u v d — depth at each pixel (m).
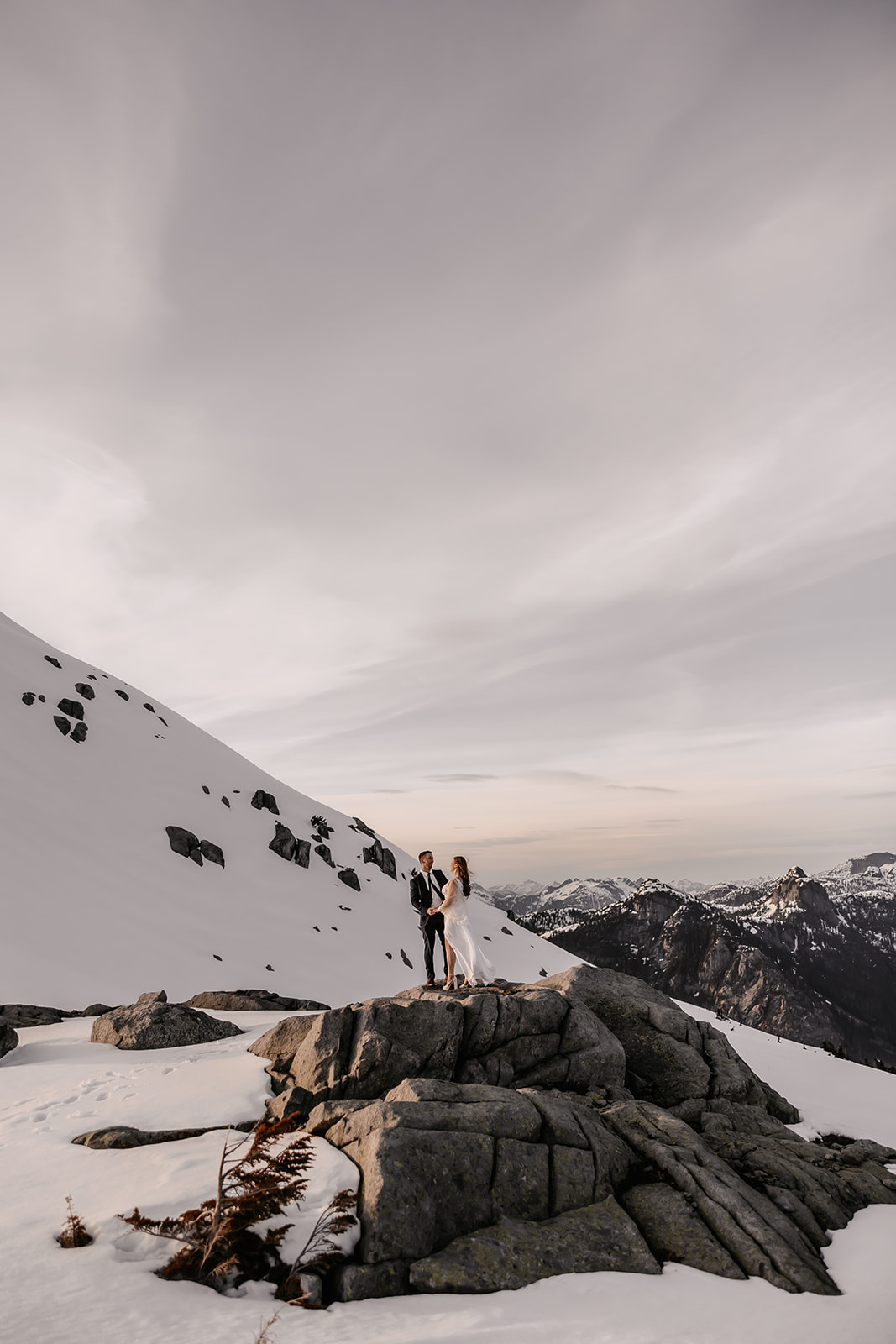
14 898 44.41
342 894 74.75
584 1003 13.22
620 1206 7.57
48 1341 4.65
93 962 41.53
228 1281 5.79
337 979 56.22
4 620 88.38
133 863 58.41
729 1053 13.26
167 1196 6.63
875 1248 7.48
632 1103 9.75
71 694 80.00
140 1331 4.88
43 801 59.50
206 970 47.38
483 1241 6.67
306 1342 4.93
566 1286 6.23
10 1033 15.17
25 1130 8.93
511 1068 11.21
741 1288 6.40
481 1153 7.48
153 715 88.75
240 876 67.06
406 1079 8.77
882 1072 25.27
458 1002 11.30
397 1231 6.43
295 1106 9.41
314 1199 6.71
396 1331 5.22
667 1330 5.58
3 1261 5.65
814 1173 9.23
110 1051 14.56
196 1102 9.72
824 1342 5.53
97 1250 5.88
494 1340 5.20
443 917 15.15
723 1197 7.59
